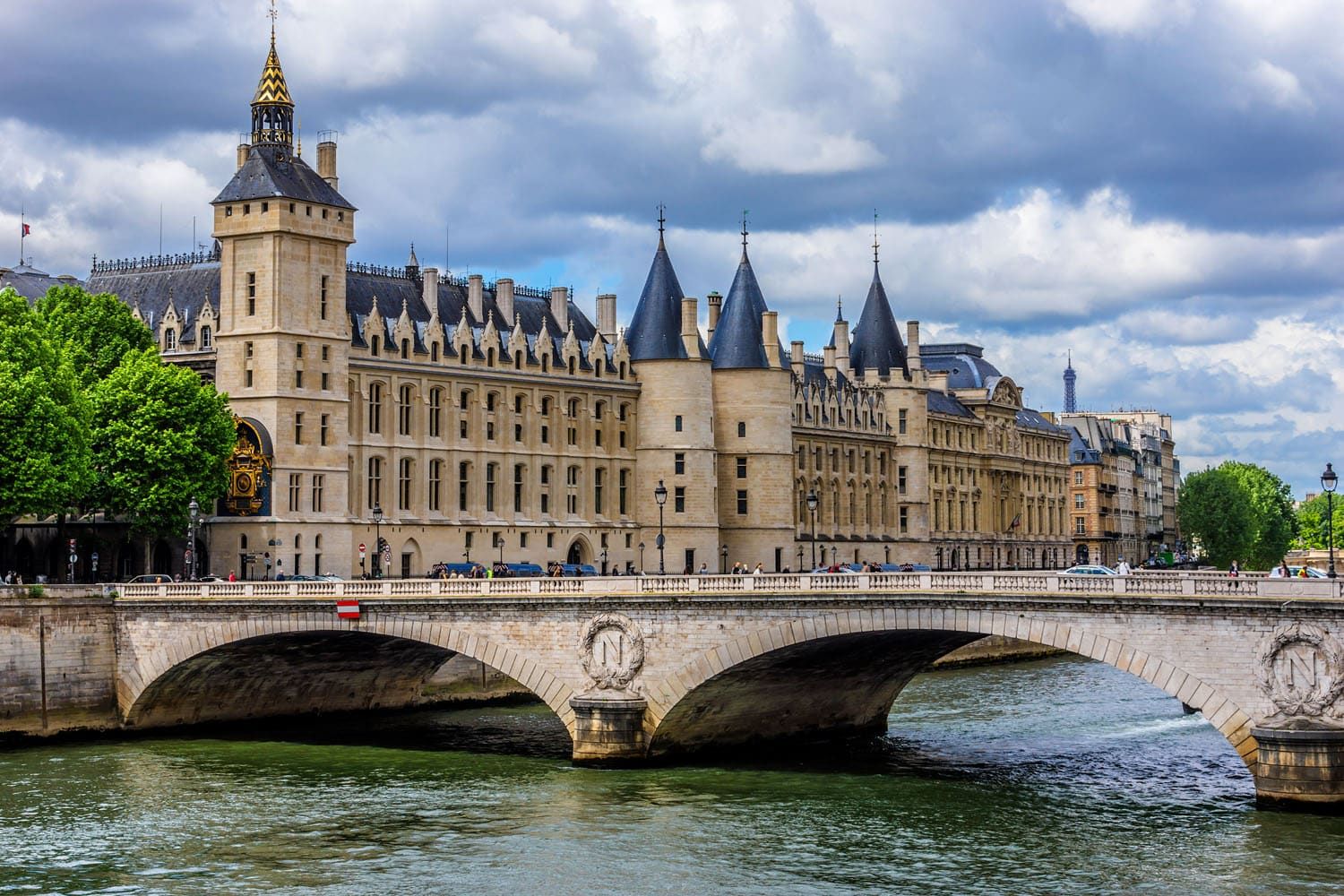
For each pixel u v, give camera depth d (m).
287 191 144.75
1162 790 91.38
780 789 92.12
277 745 109.25
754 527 182.00
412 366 157.50
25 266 169.00
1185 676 82.62
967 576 90.00
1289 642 79.94
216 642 110.75
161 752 107.00
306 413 146.00
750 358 182.38
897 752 104.69
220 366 146.38
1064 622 85.88
